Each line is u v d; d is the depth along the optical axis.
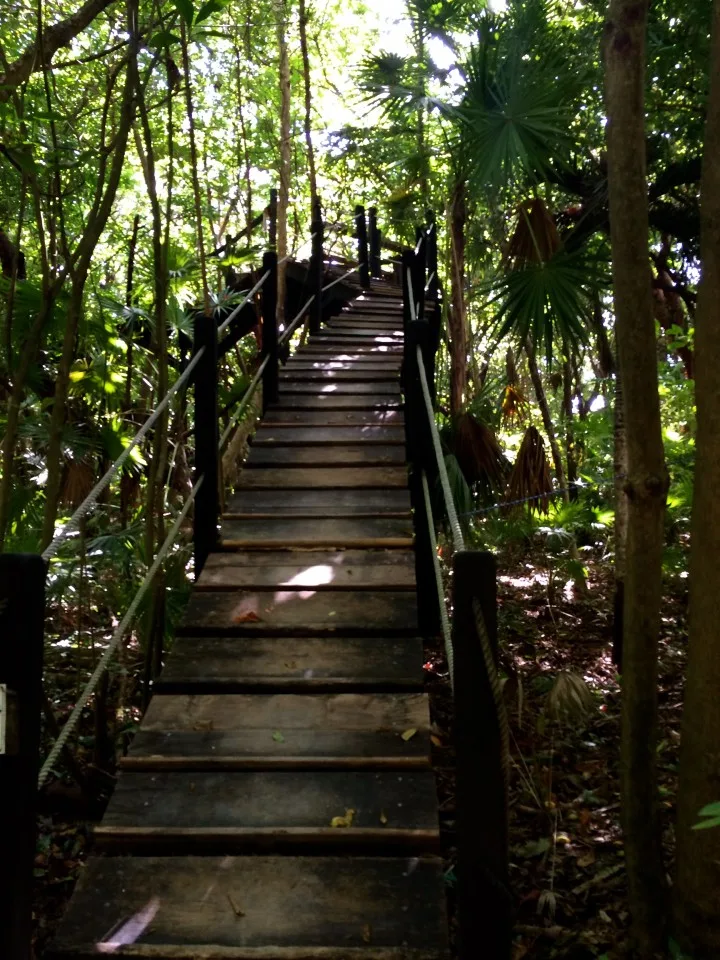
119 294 6.37
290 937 1.75
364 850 2.02
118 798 2.15
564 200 6.67
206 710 2.50
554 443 7.80
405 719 2.44
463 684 1.54
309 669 2.68
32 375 3.61
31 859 1.45
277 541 3.55
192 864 1.95
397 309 8.44
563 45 5.17
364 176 8.27
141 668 4.04
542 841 3.43
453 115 5.14
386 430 4.72
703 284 2.45
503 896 1.55
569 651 5.48
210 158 8.91
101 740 3.45
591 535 7.64
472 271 7.62
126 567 3.57
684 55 5.22
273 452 4.46
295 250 9.75
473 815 1.55
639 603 2.63
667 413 8.30
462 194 6.33
